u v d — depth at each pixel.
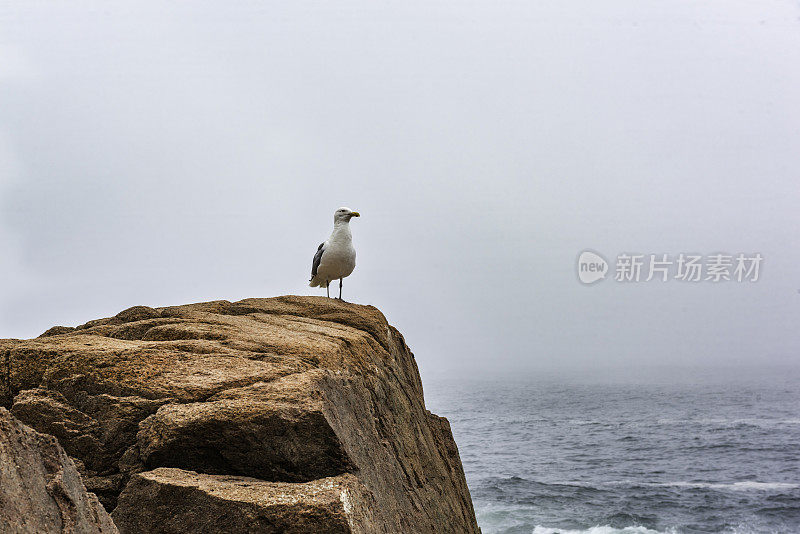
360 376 7.95
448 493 10.11
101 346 6.45
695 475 44.81
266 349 7.18
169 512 4.75
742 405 105.50
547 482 41.62
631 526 30.28
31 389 5.98
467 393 152.25
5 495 3.25
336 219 12.84
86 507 3.76
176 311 9.28
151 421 5.45
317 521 4.51
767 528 30.12
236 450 5.33
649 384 176.50
